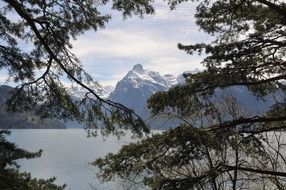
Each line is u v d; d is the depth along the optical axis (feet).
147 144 24.35
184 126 24.52
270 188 32.60
